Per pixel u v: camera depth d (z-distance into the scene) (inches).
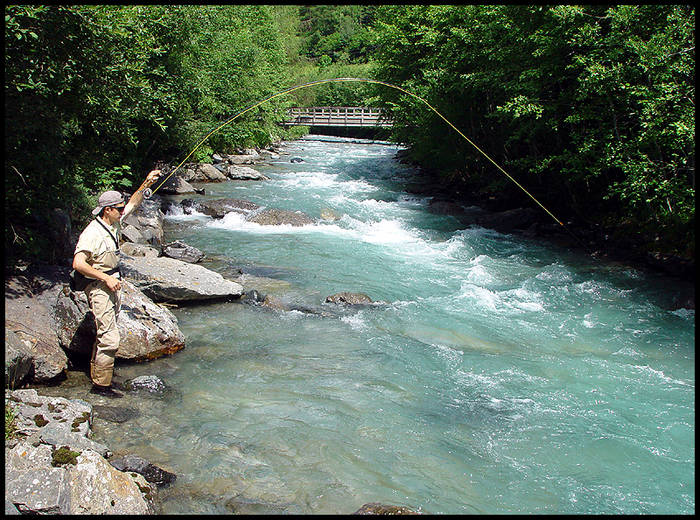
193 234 448.8
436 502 151.4
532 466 170.1
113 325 195.5
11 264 244.7
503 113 507.8
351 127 1646.2
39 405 165.2
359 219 534.3
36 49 259.1
